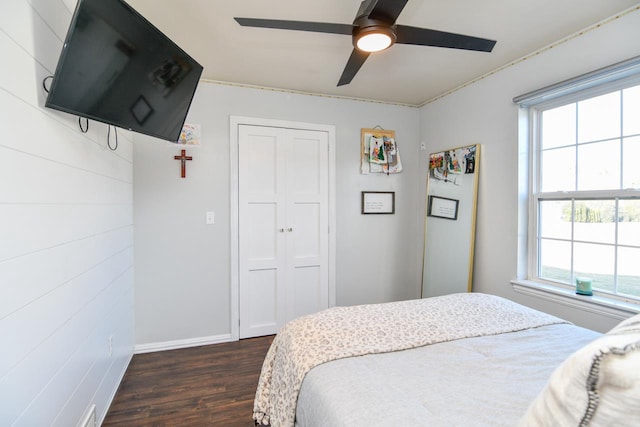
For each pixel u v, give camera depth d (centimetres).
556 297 209
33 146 105
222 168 279
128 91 144
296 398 111
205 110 274
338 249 320
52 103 108
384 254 337
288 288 301
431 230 320
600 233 195
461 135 289
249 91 287
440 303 172
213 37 207
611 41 181
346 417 84
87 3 106
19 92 98
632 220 180
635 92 178
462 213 283
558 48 209
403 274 345
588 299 190
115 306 201
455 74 264
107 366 183
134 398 194
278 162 296
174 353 258
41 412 108
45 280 112
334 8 177
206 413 180
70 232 133
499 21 188
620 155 185
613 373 40
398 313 157
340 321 146
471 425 79
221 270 280
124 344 224
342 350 120
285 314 301
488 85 261
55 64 122
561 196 216
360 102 325
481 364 110
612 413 41
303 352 122
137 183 256
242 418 176
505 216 247
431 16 183
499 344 126
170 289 266
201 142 273
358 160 325
